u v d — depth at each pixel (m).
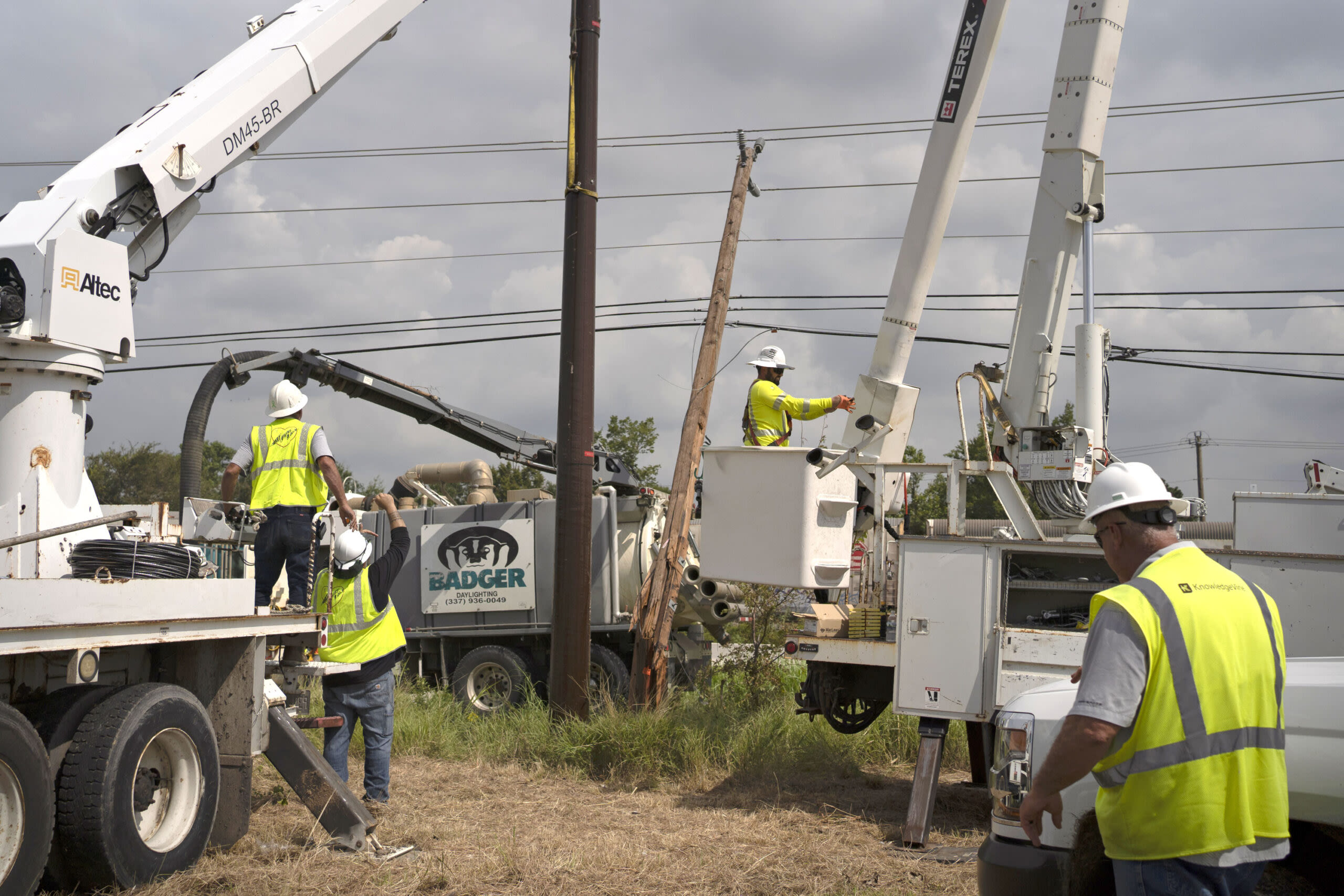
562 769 8.73
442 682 12.81
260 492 6.95
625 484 14.91
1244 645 2.89
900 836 6.75
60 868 4.89
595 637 12.29
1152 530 3.14
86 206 5.92
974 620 6.78
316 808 6.03
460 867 5.86
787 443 9.16
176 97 6.87
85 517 5.75
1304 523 7.57
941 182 8.58
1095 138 8.23
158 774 5.38
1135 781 2.85
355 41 7.76
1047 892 3.97
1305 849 3.47
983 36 8.40
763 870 5.94
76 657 4.64
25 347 5.50
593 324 10.30
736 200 12.72
